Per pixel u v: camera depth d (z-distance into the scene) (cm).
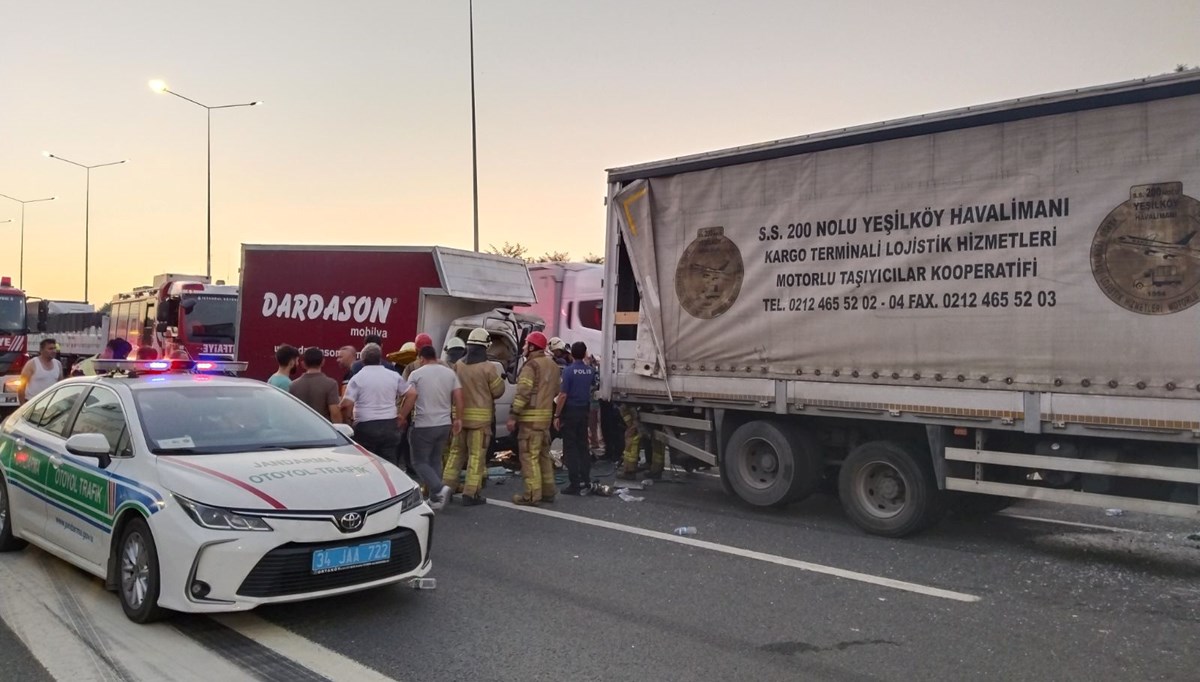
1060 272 725
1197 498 675
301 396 841
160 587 512
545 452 974
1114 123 703
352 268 1352
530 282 1548
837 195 859
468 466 961
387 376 881
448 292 1287
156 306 1947
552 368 969
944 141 792
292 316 1380
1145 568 705
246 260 1410
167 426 597
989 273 762
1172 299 672
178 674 461
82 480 597
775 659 496
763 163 920
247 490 522
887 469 830
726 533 824
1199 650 512
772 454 921
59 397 701
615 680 462
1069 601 612
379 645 510
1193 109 668
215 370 776
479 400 960
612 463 1254
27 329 1958
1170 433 669
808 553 749
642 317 1023
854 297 843
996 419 751
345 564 526
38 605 573
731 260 942
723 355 947
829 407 857
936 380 788
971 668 483
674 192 1000
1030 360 737
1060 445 734
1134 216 692
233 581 498
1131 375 689
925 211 801
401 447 1098
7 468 705
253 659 484
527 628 544
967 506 882
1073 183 721
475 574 669
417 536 570
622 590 630
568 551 745
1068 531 852
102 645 502
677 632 540
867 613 582
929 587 645
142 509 529
